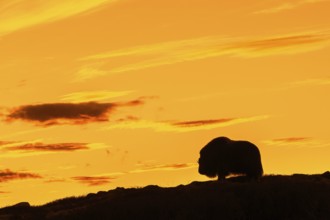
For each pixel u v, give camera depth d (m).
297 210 188.75
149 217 188.25
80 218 192.25
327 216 188.38
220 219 186.12
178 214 187.12
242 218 187.62
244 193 194.25
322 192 194.75
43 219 197.25
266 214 188.50
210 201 190.25
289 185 196.88
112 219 189.75
